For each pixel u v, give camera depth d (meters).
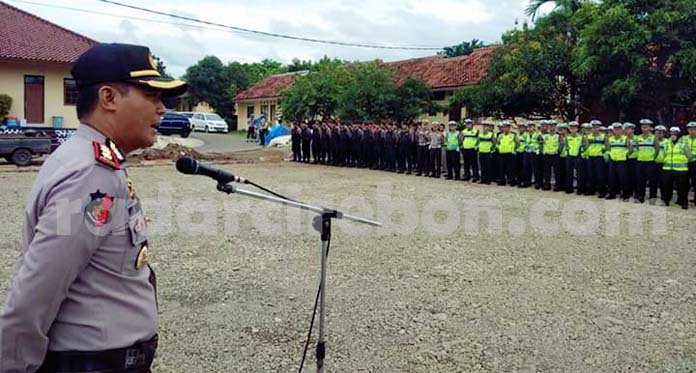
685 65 15.09
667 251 7.57
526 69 18.66
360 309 5.13
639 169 12.52
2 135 17.06
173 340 4.39
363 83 25.83
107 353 1.70
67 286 1.61
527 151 14.82
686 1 15.22
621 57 16.12
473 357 4.20
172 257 6.77
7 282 5.61
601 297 5.58
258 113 46.62
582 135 13.81
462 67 28.38
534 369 4.02
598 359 4.19
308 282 5.89
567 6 18.72
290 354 4.19
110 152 1.73
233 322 4.77
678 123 17.41
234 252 7.06
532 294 5.64
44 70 24.64
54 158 1.70
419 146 17.61
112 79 1.77
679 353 4.31
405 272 6.32
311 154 21.56
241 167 19.38
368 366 4.02
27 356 1.63
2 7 26.23
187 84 1.93
